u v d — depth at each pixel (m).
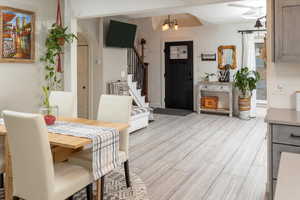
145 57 9.17
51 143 2.22
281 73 2.90
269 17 2.88
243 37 7.59
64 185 2.09
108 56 6.57
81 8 4.58
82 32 5.92
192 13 6.33
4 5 3.73
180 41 8.59
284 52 2.56
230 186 3.06
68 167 2.40
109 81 6.61
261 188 3.00
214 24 7.83
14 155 2.09
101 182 2.54
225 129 5.99
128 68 7.75
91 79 6.38
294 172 1.16
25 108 4.14
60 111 3.56
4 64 3.80
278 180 1.08
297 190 0.97
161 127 6.19
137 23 8.81
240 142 4.93
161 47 8.90
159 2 3.96
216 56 8.04
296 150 2.28
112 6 4.31
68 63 4.77
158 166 3.69
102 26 6.30
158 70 9.03
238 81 7.21
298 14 2.47
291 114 2.57
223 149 4.49
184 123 6.65
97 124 2.88
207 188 3.00
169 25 7.51
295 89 2.85
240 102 7.22
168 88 8.94
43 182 1.97
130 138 5.20
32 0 4.14
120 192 2.90
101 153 2.39
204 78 8.20
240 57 7.69
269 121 2.34
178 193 2.88
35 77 4.29
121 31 6.55
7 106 3.88
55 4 4.57
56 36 4.30
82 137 2.34
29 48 4.12
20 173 2.09
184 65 8.61
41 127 1.91
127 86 6.61
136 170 3.54
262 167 3.66
